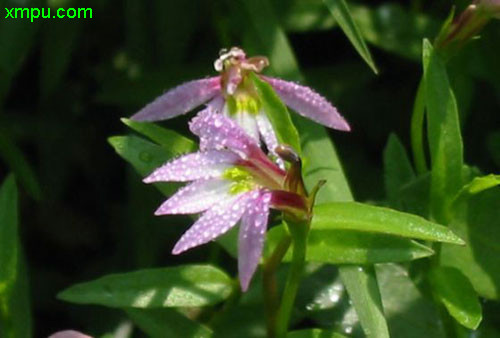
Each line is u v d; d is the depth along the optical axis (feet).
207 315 0.63
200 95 0.61
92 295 0.59
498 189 0.61
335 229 0.59
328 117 0.61
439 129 0.60
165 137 0.60
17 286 0.61
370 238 0.59
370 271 0.59
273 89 0.60
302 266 0.58
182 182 0.60
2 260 0.60
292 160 0.56
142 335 0.65
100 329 0.66
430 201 0.61
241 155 0.57
